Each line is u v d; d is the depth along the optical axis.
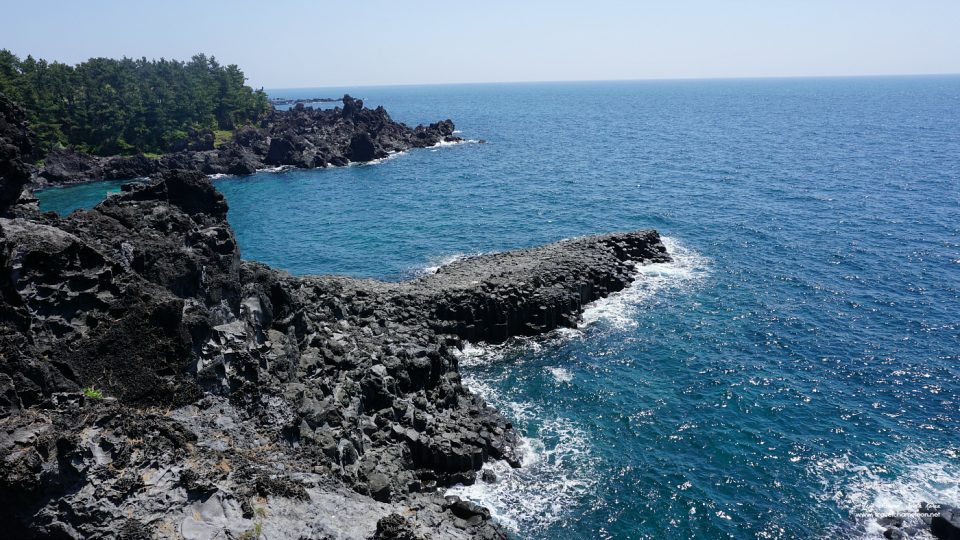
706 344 55.97
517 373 52.28
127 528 22.83
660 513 36.34
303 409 35.50
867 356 52.94
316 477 29.53
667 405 46.91
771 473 39.31
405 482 35.72
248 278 41.09
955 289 65.56
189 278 36.91
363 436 37.84
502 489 38.41
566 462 40.84
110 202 42.03
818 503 36.66
